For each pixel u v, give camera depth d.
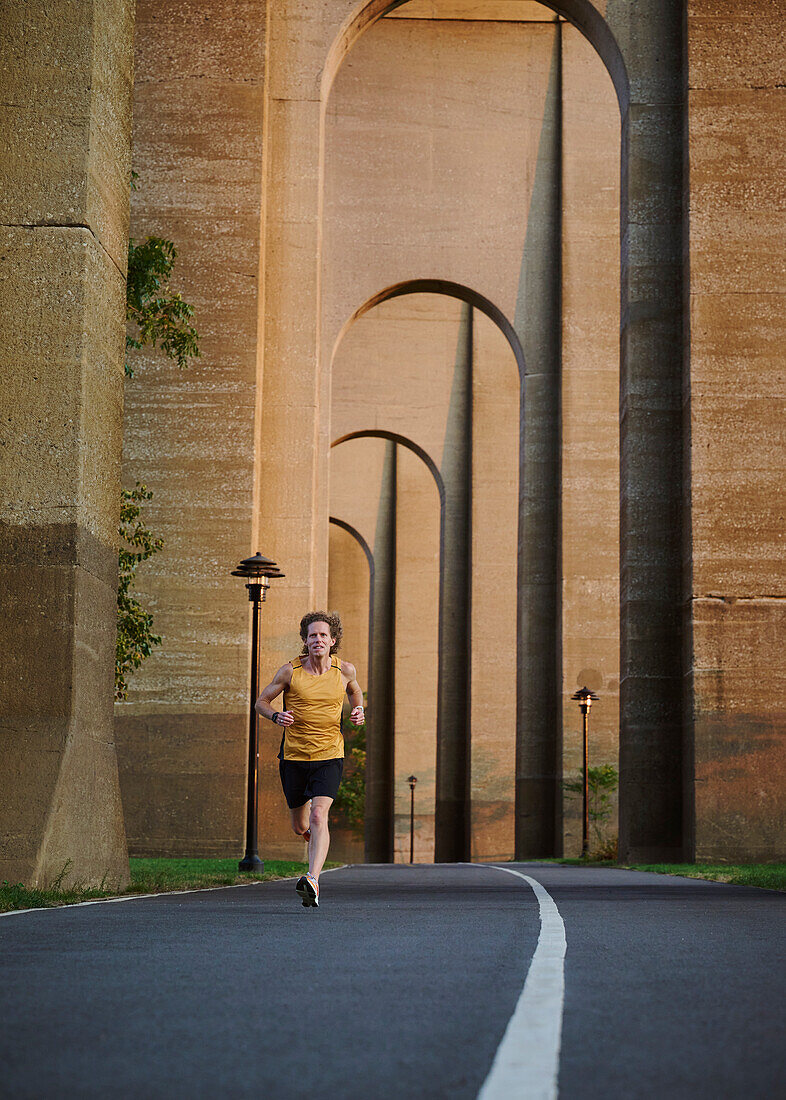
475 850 59.38
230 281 34.22
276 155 35.53
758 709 30.88
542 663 49.78
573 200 50.59
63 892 12.62
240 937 7.80
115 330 16.16
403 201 51.19
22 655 14.22
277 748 33.09
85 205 14.98
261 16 35.28
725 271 32.44
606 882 20.06
